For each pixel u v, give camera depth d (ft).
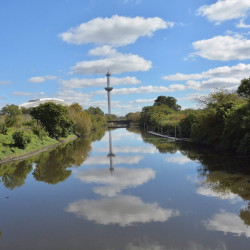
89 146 132.05
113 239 28.78
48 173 66.64
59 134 156.15
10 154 88.43
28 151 100.17
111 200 42.45
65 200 43.60
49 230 31.78
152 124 268.62
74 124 189.88
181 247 26.66
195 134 124.26
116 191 47.60
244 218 33.55
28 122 167.63
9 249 27.30
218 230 30.37
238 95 104.01
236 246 26.63
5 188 52.95
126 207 38.86
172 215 35.22
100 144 142.10
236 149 84.38
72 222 33.99
